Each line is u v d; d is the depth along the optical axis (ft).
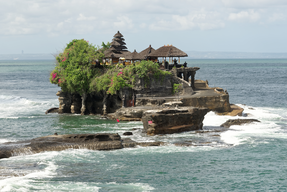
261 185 104.42
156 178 108.37
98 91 215.31
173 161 123.44
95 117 209.77
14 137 157.99
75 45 233.96
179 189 101.04
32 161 119.03
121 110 195.72
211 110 207.51
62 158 123.34
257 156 129.08
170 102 190.39
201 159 125.90
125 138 149.69
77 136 139.95
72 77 216.13
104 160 123.03
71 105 229.86
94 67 230.68
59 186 99.76
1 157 121.80
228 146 140.77
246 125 175.42
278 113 222.28
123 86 206.90
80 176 107.96
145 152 132.87
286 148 137.90
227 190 101.09
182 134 157.58
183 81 225.76
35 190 96.53
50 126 181.68
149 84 214.69
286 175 111.45
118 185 102.27
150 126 156.15
